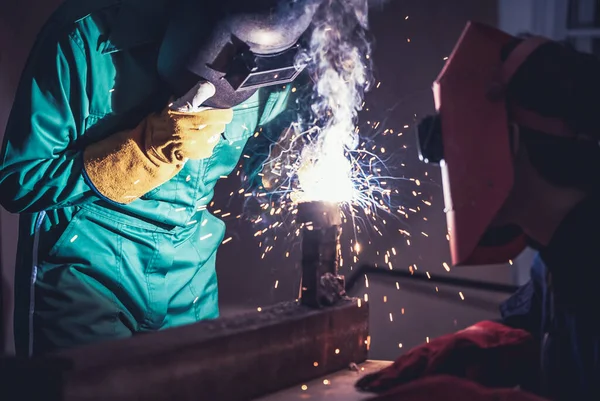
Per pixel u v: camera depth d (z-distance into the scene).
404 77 4.34
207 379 1.73
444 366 1.77
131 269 2.38
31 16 3.79
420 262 4.31
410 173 4.33
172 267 2.50
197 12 1.99
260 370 1.85
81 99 2.18
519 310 1.92
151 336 1.73
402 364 1.84
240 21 1.94
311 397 1.86
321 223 2.03
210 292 2.68
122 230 2.35
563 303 1.61
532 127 1.51
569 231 1.55
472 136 1.52
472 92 1.53
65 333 2.25
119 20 2.18
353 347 2.10
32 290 2.28
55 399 1.51
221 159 2.50
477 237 1.51
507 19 4.14
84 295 2.28
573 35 4.02
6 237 3.81
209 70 2.01
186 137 2.13
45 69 2.15
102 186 2.19
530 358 1.80
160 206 2.38
